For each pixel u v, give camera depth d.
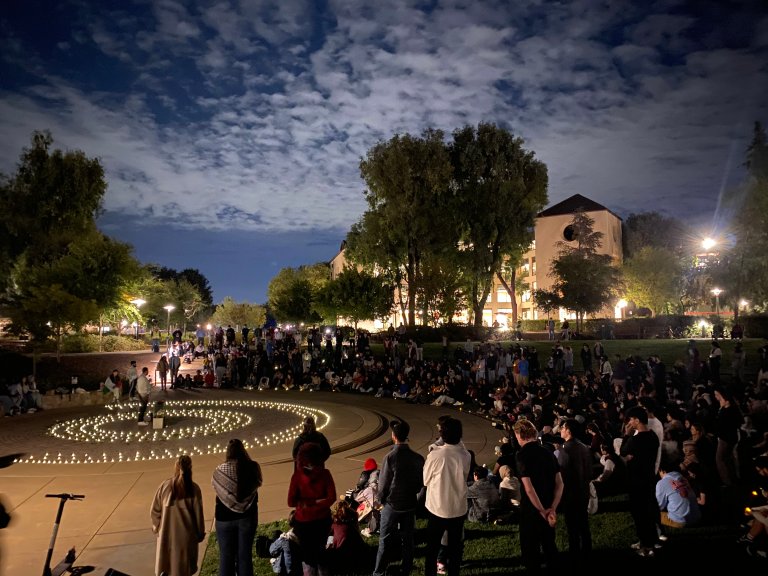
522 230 43.09
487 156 43.31
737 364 22.39
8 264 35.66
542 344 35.56
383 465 5.81
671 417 10.47
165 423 17.11
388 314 47.75
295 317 63.06
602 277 42.25
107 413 19.27
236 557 5.36
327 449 6.65
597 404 14.10
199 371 29.17
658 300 49.78
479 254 42.09
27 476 10.95
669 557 6.61
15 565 6.62
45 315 28.67
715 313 49.38
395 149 41.94
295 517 5.47
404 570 5.75
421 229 42.16
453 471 5.64
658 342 33.84
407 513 5.75
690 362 23.52
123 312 41.34
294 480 5.48
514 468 8.79
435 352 34.53
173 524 5.26
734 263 27.41
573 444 6.12
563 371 25.94
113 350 43.75
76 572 6.11
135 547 7.21
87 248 36.31
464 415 19.09
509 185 41.25
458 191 43.72
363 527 7.85
